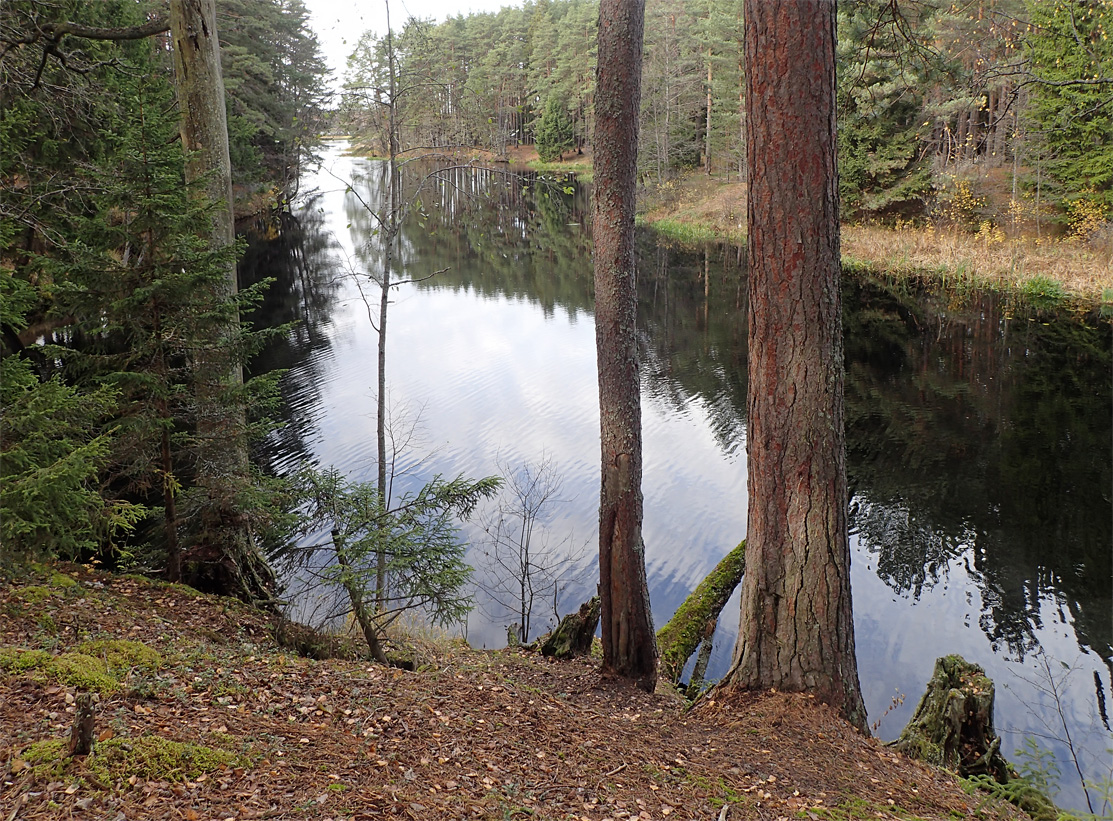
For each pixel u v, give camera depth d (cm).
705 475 1426
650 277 3269
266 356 2138
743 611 580
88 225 613
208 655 512
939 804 440
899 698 831
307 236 4188
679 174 5222
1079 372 1872
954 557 1130
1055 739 761
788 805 412
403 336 2469
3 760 317
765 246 527
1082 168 2611
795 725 519
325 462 1412
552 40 7156
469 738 447
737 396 1859
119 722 362
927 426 1608
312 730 417
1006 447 1492
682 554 1141
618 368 679
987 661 897
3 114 1062
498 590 1070
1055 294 2473
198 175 790
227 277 739
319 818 321
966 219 3159
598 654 873
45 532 510
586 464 1466
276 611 764
